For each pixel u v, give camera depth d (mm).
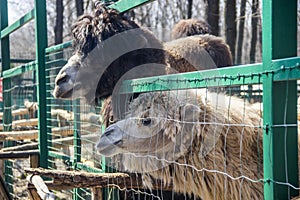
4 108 7957
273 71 1731
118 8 3936
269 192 1777
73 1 22656
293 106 1797
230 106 2498
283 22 1755
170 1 21812
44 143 5434
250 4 17516
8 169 7270
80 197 4574
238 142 2395
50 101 5488
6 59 7902
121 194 3467
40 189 2977
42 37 5430
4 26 7785
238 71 1923
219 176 2391
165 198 3004
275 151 1761
